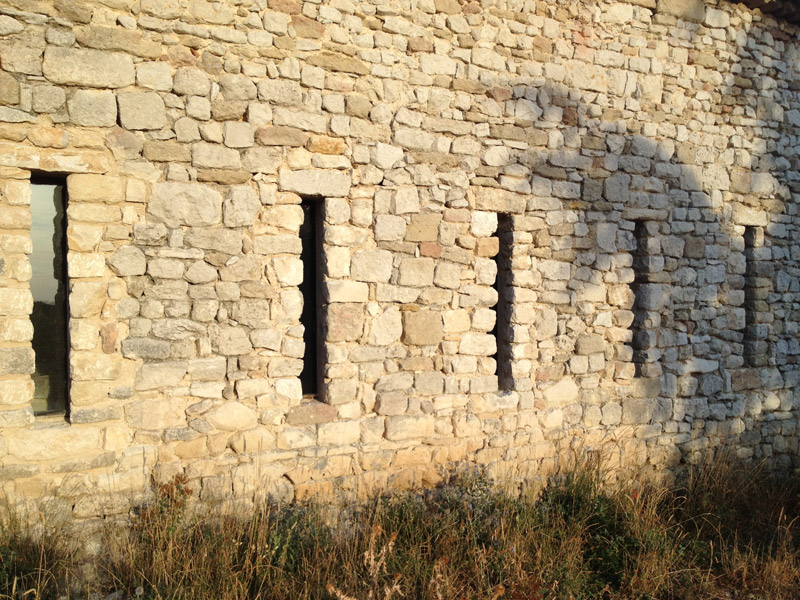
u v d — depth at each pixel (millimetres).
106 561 3916
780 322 6797
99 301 4004
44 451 3879
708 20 6297
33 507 3857
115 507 4066
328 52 4637
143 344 4129
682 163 6184
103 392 4027
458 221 5133
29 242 3826
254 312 4438
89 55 3949
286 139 4496
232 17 4336
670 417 6164
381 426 4883
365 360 4832
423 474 5051
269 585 3785
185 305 4250
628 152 5902
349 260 4742
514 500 5094
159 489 4129
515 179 5367
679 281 6195
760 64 6625
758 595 4543
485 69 5227
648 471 6039
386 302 4891
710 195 6352
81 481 3984
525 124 5402
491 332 5707
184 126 4215
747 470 6297
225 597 3566
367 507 4750
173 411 4223
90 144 3977
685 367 6238
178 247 4211
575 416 5703
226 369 4371
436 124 5027
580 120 5660
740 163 6523
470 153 5168
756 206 6633
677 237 6184
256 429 4469
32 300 3875
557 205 5566
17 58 3779
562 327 5617
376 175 4812
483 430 5281
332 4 4645
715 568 4898
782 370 6832
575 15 5625
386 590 3576
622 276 5895
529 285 5453
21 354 3816
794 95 6848
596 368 5781
